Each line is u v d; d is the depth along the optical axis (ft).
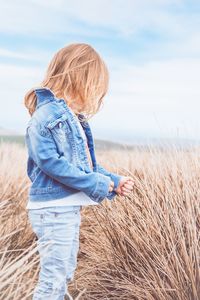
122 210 11.03
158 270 9.79
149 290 9.55
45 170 7.80
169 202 10.35
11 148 23.52
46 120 7.87
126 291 9.89
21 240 12.06
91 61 8.40
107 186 8.02
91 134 8.74
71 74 8.26
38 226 8.02
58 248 7.92
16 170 18.38
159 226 10.29
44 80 8.50
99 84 8.48
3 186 15.01
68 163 7.82
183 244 9.30
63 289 8.13
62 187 7.95
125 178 8.98
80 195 8.08
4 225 12.10
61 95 8.26
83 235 12.63
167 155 12.67
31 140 7.95
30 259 11.34
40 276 8.02
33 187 8.13
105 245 10.93
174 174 11.29
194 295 8.89
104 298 10.01
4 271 7.28
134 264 10.37
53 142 7.89
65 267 7.99
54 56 8.58
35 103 8.39
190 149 12.37
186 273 9.27
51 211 7.91
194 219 9.98
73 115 8.20
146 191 11.43
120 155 18.57
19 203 14.10
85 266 11.10
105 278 10.30
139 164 14.88
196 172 11.51
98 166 9.00
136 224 10.81
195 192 10.65
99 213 11.46
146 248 10.10
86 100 8.37
